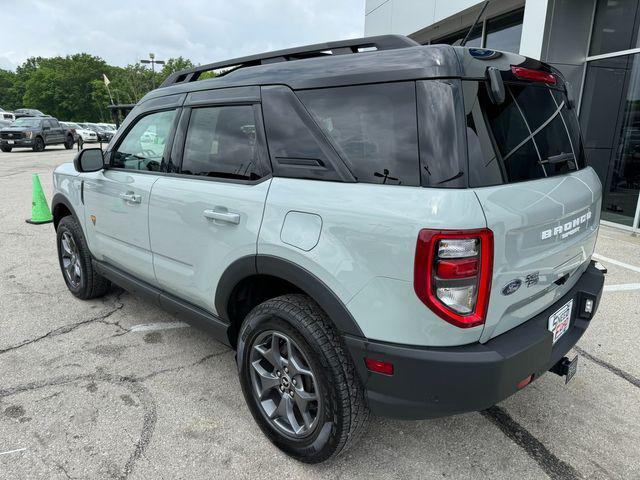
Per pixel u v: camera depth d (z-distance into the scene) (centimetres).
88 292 404
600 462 227
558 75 241
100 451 232
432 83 175
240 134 238
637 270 501
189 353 329
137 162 310
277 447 232
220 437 243
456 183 168
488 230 166
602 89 737
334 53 224
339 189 192
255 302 255
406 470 221
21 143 2295
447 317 169
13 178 1309
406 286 171
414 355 175
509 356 176
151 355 326
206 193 245
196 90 271
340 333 193
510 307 188
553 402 274
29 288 452
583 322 243
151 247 294
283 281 238
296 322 204
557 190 209
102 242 352
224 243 235
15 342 343
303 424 222
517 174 194
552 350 214
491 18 912
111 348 335
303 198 201
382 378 185
